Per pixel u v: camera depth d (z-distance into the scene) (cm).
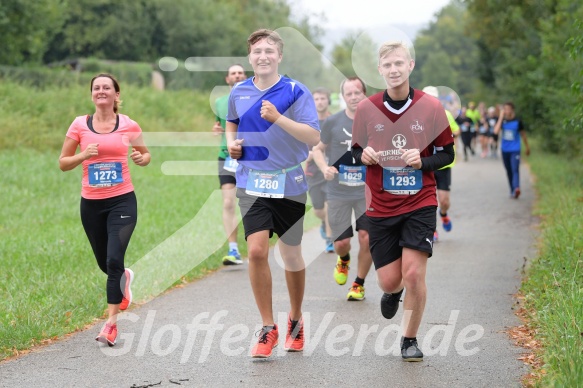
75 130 1227
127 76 7919
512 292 1490
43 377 999
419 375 992
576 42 1792
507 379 966
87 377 998
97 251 1273
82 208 1234
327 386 952
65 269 1680
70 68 8319
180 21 10244
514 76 5403
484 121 5831
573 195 2525
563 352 948
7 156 3753
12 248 1909
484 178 4128
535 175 4091
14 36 6881
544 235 1955
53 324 1239
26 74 5728
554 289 1309
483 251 1995
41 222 2377
